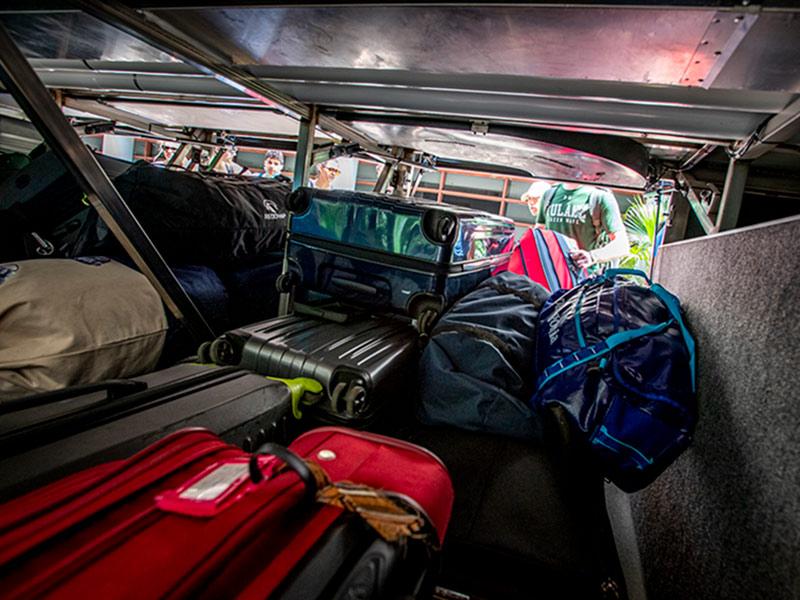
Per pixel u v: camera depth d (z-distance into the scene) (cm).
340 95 153
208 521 38
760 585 58
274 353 108
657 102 111
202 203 153
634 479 94
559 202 309
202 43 118
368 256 136
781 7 64
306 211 142
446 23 86
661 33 76
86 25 114
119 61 165
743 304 82
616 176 189
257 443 81
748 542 63
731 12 67
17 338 83
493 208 717
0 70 89
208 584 32
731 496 72
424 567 49
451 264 133
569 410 96
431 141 199
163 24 109
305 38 104
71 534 35
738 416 75
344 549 40
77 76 192
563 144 159
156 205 144
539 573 78
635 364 97
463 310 133
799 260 63
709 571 75
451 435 111
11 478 52
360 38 99
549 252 219
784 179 165
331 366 101
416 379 120
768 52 76
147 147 787
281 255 210
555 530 85
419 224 128
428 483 52
